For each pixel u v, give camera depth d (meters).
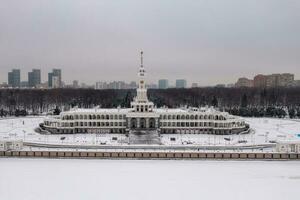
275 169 194.88
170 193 158.88
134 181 173.50
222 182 172.75
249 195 157.12
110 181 173.25
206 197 154.75
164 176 181.25
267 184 170.25
